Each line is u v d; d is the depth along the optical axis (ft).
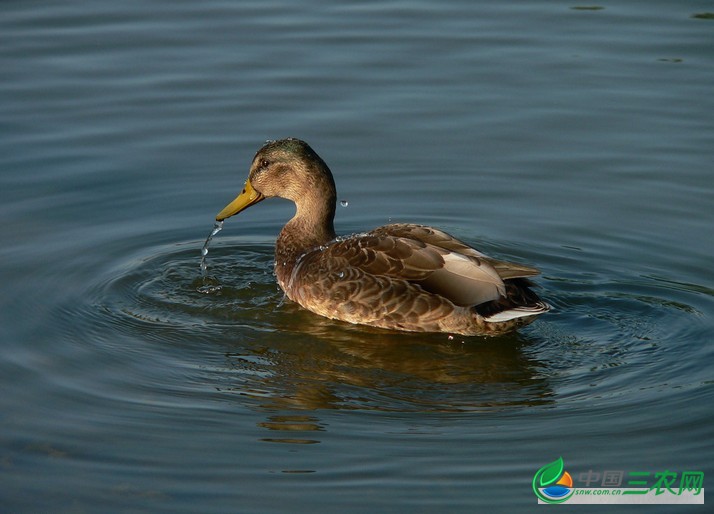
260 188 47.19
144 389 36.76
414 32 68.39
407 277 40.47
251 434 34.17
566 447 33.50
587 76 62.95
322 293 41.81
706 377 37.40
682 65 63.98
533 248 48.08
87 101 59.62
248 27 68.80
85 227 49.08
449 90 61.77
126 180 53.06
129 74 62.54
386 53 65.57
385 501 30.99
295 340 40.55
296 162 46.11
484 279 39.19
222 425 34.63
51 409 35.35
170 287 44.73
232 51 65.46
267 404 35.96
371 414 35.45
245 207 47.44
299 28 68.80
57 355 38.88
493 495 31.24
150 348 39.63
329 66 63.98
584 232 49.29
